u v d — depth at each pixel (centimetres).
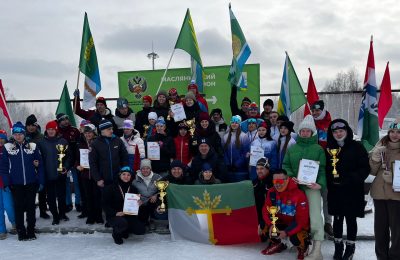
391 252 508
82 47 881
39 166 695
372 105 746
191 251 604
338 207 543
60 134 786
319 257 547
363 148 536
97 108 809
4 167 667
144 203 672
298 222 554
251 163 672
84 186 729
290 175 582
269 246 596
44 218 794
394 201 501
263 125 681
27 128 784
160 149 742
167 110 842
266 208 582
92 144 686
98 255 597
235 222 630
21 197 679
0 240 687
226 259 567
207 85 1148
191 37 962
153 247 628
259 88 1127
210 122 729
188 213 650
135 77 1180
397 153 502
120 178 661
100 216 740
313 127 573
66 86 1014
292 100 895
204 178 666
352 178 527
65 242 668
